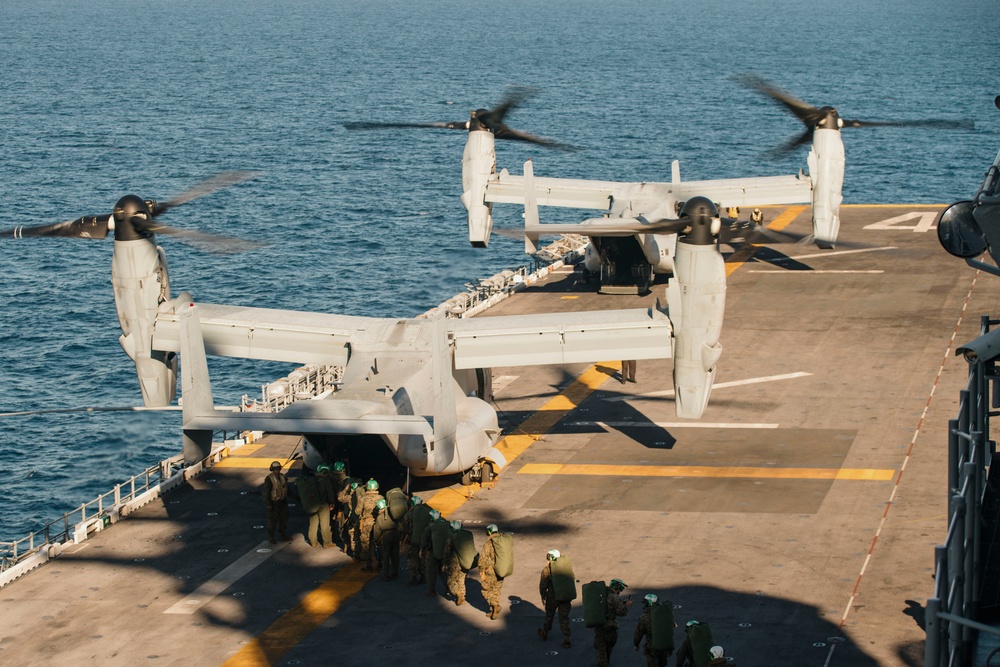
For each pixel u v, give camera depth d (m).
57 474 59.16
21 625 33.06
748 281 66.00
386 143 168.12
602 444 44.81
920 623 31.12
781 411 47.09
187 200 41.97
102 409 35.44
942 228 23.53
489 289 65.94
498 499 40.16
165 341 41.97
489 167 67.38
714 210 38.66
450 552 32.94
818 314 59.41
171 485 42.53
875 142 161.12
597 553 35.88
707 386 40.16
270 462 44.84
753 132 175.62
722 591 33.25
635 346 40.50
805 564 34.66
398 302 87.94
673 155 155.25
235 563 36.56
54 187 132.50
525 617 32.59
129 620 33.16
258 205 122.50
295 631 32.28
